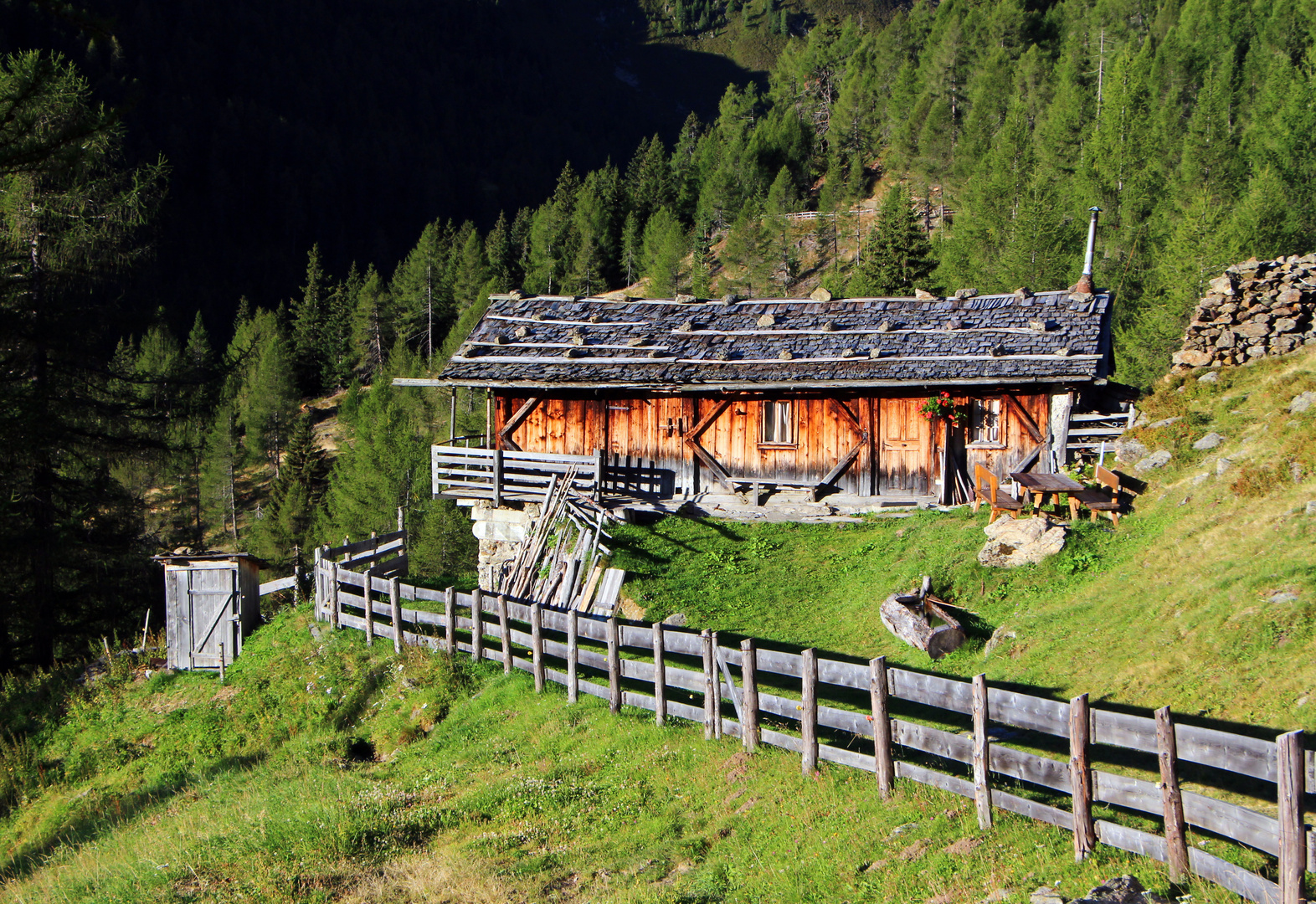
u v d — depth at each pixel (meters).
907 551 18.62
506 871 9.80
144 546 29.28
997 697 8.80
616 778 11.84
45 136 20.38
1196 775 9.63
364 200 197.62
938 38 109.94
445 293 107.00
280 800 12.88
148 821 13.70
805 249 92.00
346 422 88.75
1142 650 12.41
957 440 22.38
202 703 18.23
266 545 60.97
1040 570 15.91
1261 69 71.00
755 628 16.89
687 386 23.05
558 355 24.89
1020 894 7.52
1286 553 12.96
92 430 26.12
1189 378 20.64
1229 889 7.06
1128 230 48.47
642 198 116.06
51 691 19.98
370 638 18.42
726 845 9.74
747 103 145.62
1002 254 49.38
